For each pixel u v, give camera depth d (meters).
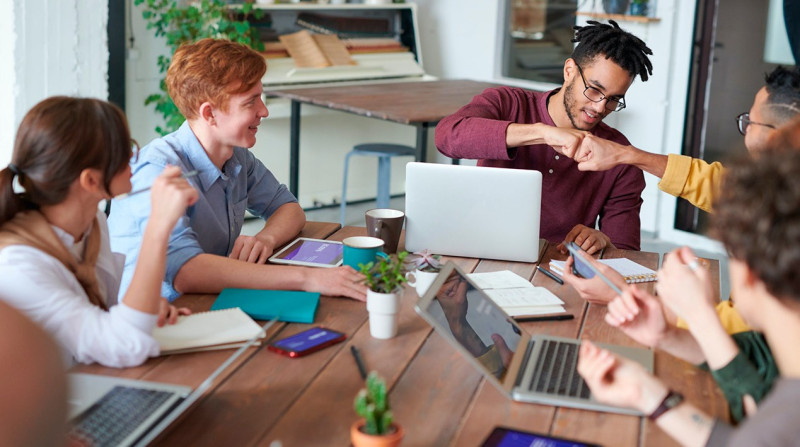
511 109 2.59
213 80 1.98
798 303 0.88
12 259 1.38
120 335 1.39
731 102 4.58
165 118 4.93
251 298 1.73
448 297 1.46
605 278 1.65
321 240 2.21
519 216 2.07
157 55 4.96
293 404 1.31
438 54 5.99
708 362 1.31
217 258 1.84
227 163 2.19
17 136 1.43
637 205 2.59
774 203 0.86
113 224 1.99
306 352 1.49
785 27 4.30
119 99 4.79
